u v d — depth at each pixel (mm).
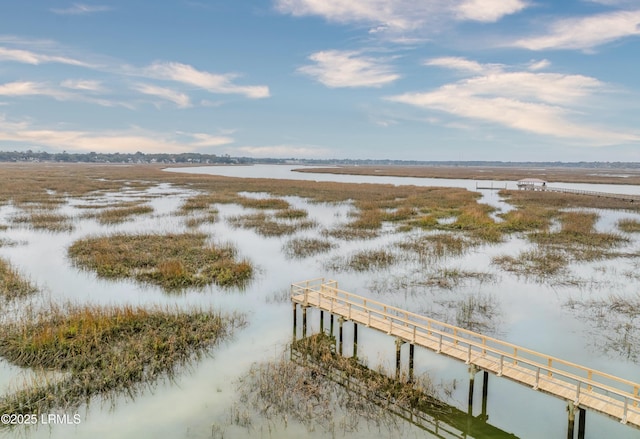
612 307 22125
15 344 16156
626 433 12453
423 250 34062
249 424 12320
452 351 14406
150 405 13156
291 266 29656
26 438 11578
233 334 18391
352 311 17953
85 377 14289
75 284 25016
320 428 12250
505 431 12508
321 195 72875
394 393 14070
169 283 25172
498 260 30906
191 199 63812
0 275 25359
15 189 73312
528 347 17688
